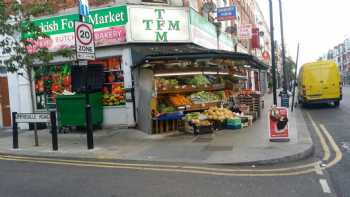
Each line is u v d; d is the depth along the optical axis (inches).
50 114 423.5
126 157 370.9
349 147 402.3
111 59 570.3
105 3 559.2
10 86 635.5
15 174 314.8
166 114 511.5
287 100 786.2
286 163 336.8
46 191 259.8
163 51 522.6
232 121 524.7
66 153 400.8
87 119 418.0
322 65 935.0
